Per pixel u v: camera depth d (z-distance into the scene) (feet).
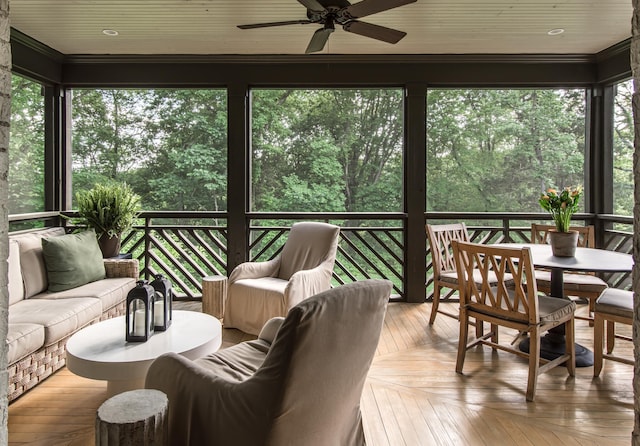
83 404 7.16
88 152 18.83
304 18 10.68
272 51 13.08
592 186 13.78
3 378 3.10
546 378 8.13
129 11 10.27
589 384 7.87
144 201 19.04
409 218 13.73
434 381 8.04
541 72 13.46
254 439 3.96
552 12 10.30
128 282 11.00
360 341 4.47
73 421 6.62
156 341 6.79
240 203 13.75
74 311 8.54
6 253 3.12
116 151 18.92
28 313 8.17
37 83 13.32
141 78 13.58
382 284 4.71
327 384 4.21
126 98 18.97
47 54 12.75
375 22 10.84
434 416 6.75
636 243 3.03
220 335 7.35
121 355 6.19
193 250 14.64
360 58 13.34
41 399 7.33
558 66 13.44
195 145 19.20
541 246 10.30
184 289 14.62
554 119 18.72
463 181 19.17
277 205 19.63
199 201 19.21
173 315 8.30
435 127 19.34
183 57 13.41
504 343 10.12
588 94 13.78
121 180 18.95
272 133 19.70
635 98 2.99
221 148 19.27
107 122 18.93
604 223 13.57
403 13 10.34
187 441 4.55
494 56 13.24
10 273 8.91
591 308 10.37
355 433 5.25
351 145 19.83
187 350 6.42
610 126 13.53
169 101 19.15
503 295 7.65
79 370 6.07
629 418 6.69
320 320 3.85
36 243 10.11
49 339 7.73
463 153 19.21
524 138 18.88
